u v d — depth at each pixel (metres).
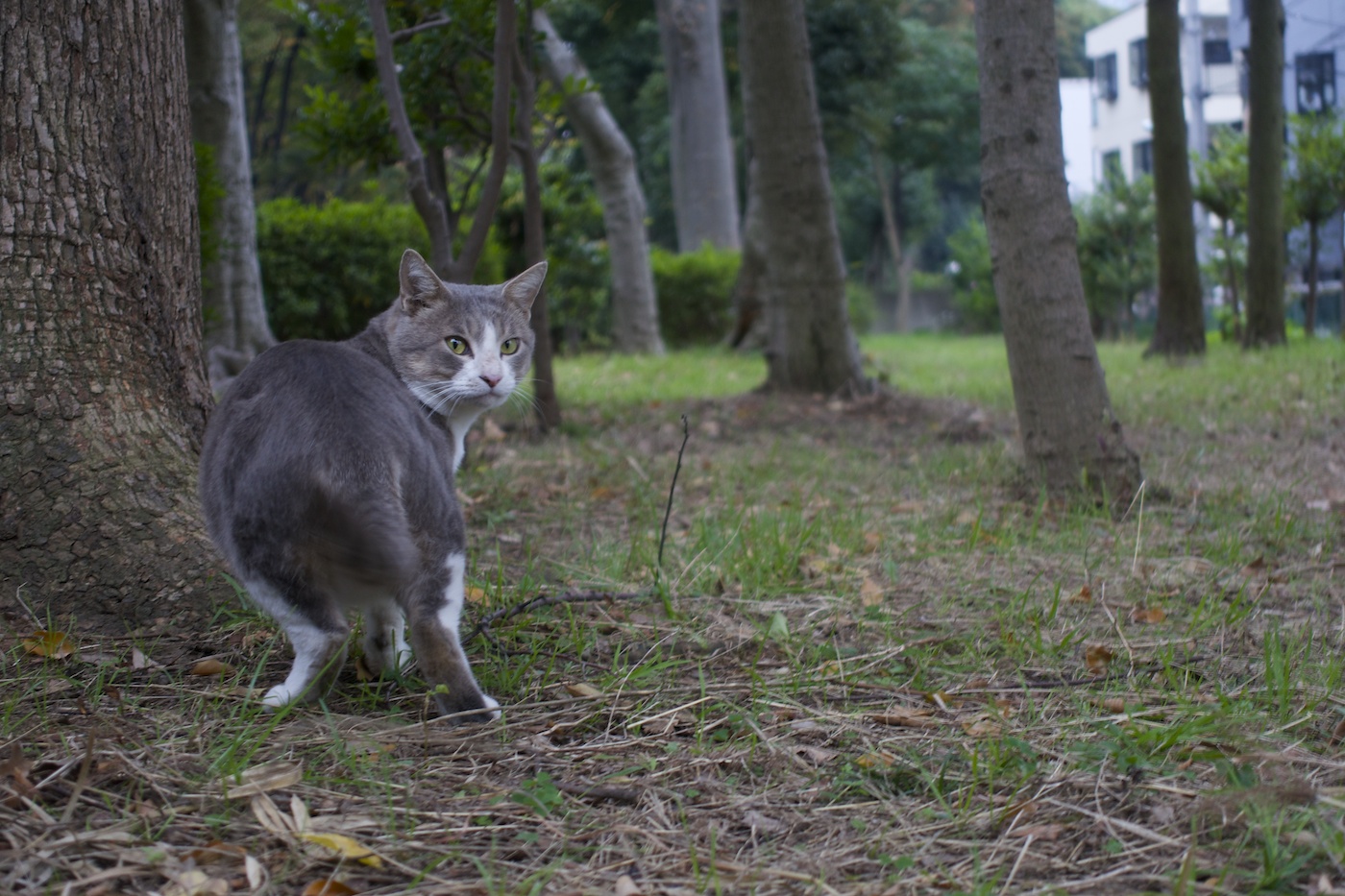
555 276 18.69
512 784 2.64
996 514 5.62
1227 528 5.22
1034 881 2.24
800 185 10.57
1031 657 3.60
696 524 5.29
